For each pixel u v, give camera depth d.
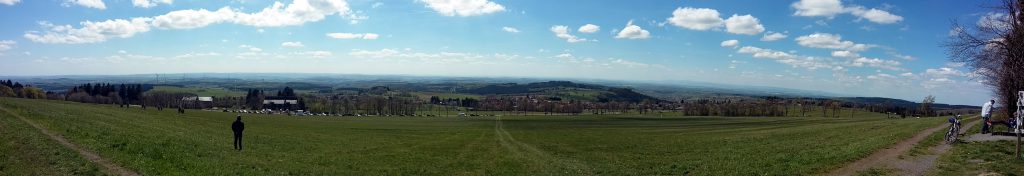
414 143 53.28
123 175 23.56
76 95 188.38
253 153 35.62
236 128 36.91
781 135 51.91
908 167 23.27
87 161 24.97
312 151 40.22
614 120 143.25
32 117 38.03
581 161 36.06
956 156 25.02
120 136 33.69
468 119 158.88
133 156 27.45
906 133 37.53
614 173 29.28
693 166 29.09
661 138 59.91
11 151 25.06
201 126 61.28
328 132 70.38
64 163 24.22
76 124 38.38
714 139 52.66
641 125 115.00
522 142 55.81
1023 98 23.22
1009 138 30.78
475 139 61.75
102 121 46.31
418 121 142.38
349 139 56.78
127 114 68.12
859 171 22.86
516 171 31.70
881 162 24.64
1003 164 21.98
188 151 31.70
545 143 54.06
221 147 36.56
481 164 35.00
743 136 55.78
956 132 30.34
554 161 36.16
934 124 48.00
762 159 29.39
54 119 39.56
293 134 58.81
